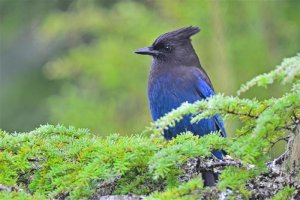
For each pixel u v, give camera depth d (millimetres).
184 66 12109
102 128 18281
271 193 6805
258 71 18156
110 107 18531
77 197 6551
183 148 6480
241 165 6695
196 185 6082
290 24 18641
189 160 7113
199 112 6715
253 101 6484
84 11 19469
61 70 18906
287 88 16797
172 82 11875
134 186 6992
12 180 6820
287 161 6871
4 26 20328
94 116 18312
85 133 7805
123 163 6668
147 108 18797
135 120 18625
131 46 19312
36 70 20656
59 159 7211
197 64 12328
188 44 12344
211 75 17500
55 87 20219
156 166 6371
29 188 7090
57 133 7730
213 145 6586
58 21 19344
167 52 12195
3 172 6969
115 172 6703
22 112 20062
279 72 6070
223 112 6496
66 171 7020
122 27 19562
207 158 7113
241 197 6453
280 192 6523
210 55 17812
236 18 18703
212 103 6438
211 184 6770
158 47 12258
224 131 11281
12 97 20250
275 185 6840
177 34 12320
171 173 6785
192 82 11883
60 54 20703
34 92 20312
